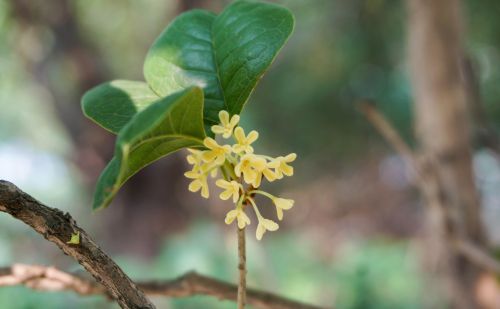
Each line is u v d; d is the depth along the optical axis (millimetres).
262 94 3793
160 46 481
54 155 4688
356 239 4527
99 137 3402
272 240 3455
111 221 3676
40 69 3189
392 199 4684
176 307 1819
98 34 3426
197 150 431
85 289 549
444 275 1012
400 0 2143
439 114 950
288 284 2699
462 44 969
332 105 3684
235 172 428
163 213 3611
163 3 3252
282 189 4715
